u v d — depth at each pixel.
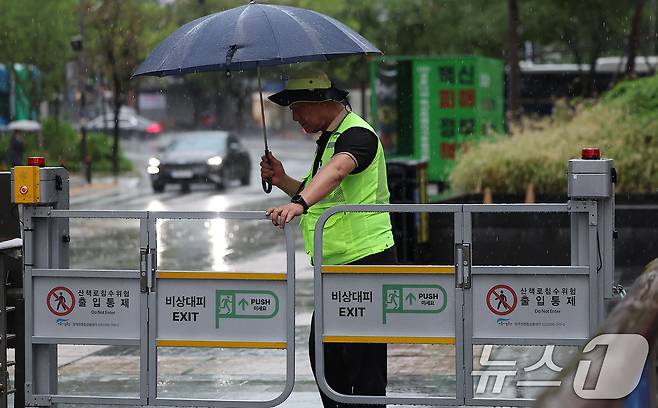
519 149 44.62
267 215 16.55
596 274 16.61
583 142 44.22
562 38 94.69
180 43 17.20
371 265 17.02
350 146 16.75
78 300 17.66
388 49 113.00
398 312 16.91
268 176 18.25
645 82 47.34
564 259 38.12
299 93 17.11
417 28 111.31
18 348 18.06
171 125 191.12
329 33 17.17
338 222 17.17
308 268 40.69
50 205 17.91
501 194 43.94
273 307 17.06
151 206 71.94
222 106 191.62
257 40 16.78
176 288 17.31
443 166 67.00
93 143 116.31
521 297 16.77
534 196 43.66
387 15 113.31
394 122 68.25
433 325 16.89
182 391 22.66
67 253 18.44
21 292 21.03
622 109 46.31
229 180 87.69
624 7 85.62
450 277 16.80
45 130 112.88
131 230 57.69
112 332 17.59
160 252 47.78
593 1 85.75
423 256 39.25
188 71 17.16
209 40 16.95
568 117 50.94
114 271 17.47
